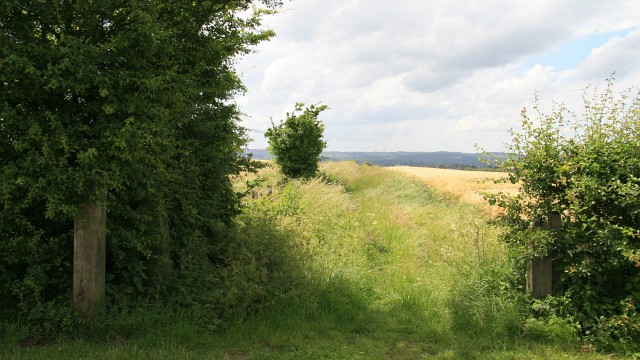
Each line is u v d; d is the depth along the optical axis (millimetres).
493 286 6258
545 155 5824
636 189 5289
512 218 6020
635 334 5148
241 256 6406
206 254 6793
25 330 4934
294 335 5535
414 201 18766
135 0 5039
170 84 5551
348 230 10961
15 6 4629
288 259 6754
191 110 6734
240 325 5559
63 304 5176
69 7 4977
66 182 4816
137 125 5012
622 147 5539
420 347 5355
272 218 7957
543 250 5555
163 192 5887
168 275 6141
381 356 5016
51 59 4773
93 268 5137
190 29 6723
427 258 9234
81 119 5141
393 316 6430
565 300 5512
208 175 7156
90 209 5090
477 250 7285
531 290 5785
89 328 5062
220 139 7199
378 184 26312
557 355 5020
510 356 4988
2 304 5348
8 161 5105
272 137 23938
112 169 4918
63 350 4664
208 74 7102
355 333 5812
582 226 5574
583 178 5504
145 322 5270
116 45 4977
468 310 6012
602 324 5254
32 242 5047
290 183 16844
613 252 5344
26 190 4996
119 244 5609
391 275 8297
